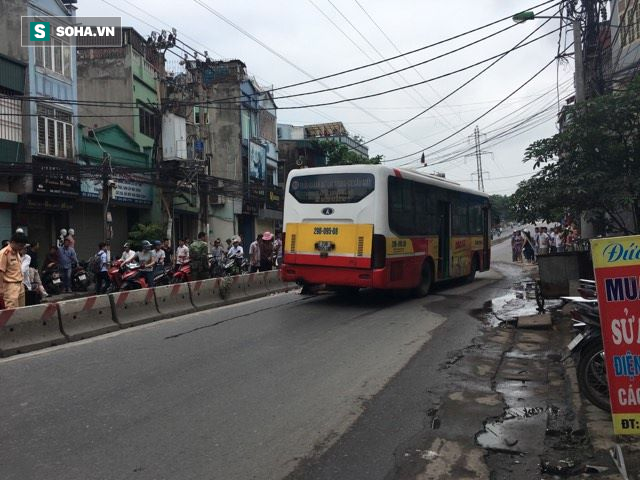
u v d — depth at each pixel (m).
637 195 9.34
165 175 24.08
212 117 33.84
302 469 4.07
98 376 6.41
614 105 9.30
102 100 25.16
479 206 17.78
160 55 28.42
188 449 4.38
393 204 11.59
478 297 13.38
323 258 11.51
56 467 4.06
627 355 3.94
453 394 5.85
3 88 17.45
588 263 10.59
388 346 7.98
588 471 4.02
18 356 7.46
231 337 8.55
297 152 42.44
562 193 9.80
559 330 9.05
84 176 18.72
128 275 12.95
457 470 4.09
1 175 16.91
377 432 4.79
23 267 10.77
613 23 15.77
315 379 6.29
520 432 4.82
